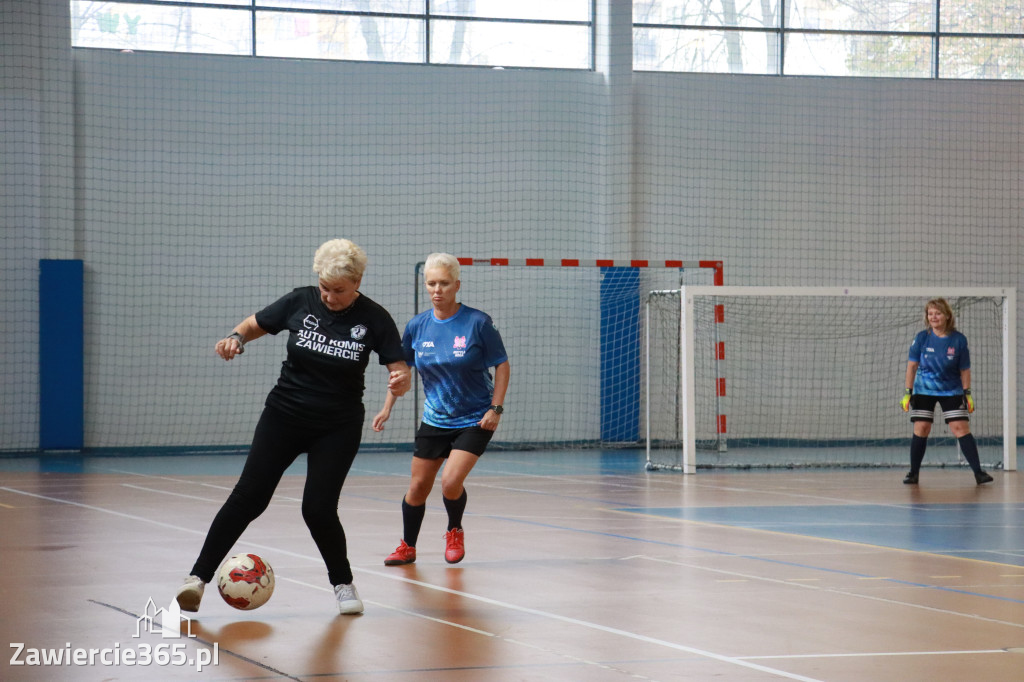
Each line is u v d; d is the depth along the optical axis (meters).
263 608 4.63
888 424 18.59
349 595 4.52
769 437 18.28
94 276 16.56
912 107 18.58
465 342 5.91
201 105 16.92
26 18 16.16
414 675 3.49
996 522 8.14
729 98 18.20
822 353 18.44
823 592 5.13
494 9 17.78
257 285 17.16
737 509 9.01
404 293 17.58
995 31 18.72
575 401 18.08
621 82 17.81
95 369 16.62
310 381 4.47
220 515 4.43
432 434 5.97
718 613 4.59
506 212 17.78
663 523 7.99
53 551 6.30
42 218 16.30
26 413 16.33
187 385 16.95
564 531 7.48
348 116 17.39
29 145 16.20
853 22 18.47
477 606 4.72
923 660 3.75
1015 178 18.80
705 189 18.14
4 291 16.20
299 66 17.25
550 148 17.88
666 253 18.03
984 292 13.58
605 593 5.07
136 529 7.37
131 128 16.66
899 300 18.61
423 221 17.61
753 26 18.28
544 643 3.98
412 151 17.58
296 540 6.82
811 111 18.38
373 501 9.51
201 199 16.95
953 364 11.60
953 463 14.28
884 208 18.55
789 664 3.68
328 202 17.36
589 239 17.98
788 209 18.34
